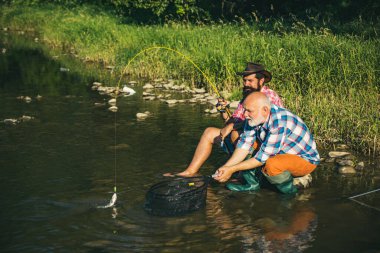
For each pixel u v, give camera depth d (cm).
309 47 1080
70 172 606
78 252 419
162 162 639
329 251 417
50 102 1020
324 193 543
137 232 453
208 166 626
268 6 2052
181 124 827
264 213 494
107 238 442
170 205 492
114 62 1514
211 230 456
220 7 2116
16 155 670
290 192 543
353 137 714
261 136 535
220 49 1172
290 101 878
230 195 542
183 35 1445
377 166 625
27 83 1249
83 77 1332
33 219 480
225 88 1090
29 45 2122
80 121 856
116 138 749
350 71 945
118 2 2491
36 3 3188
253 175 556
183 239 439
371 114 772
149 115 895
